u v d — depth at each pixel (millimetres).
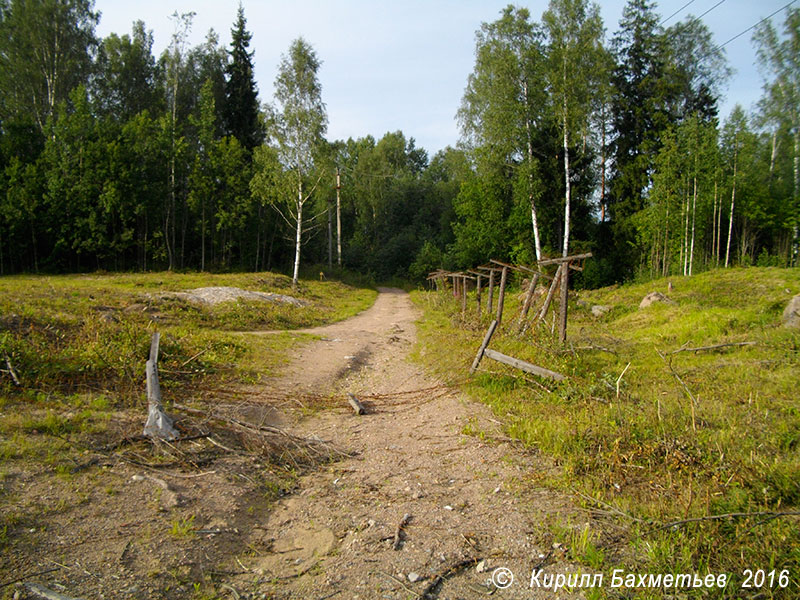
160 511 4164
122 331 9602
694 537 3604
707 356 9328
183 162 32375
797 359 8258
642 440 5320
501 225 31844
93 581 3197
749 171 26562
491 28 24953
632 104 30984
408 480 5125
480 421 6852
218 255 35562
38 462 4695
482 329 13344
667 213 25875
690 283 19891
